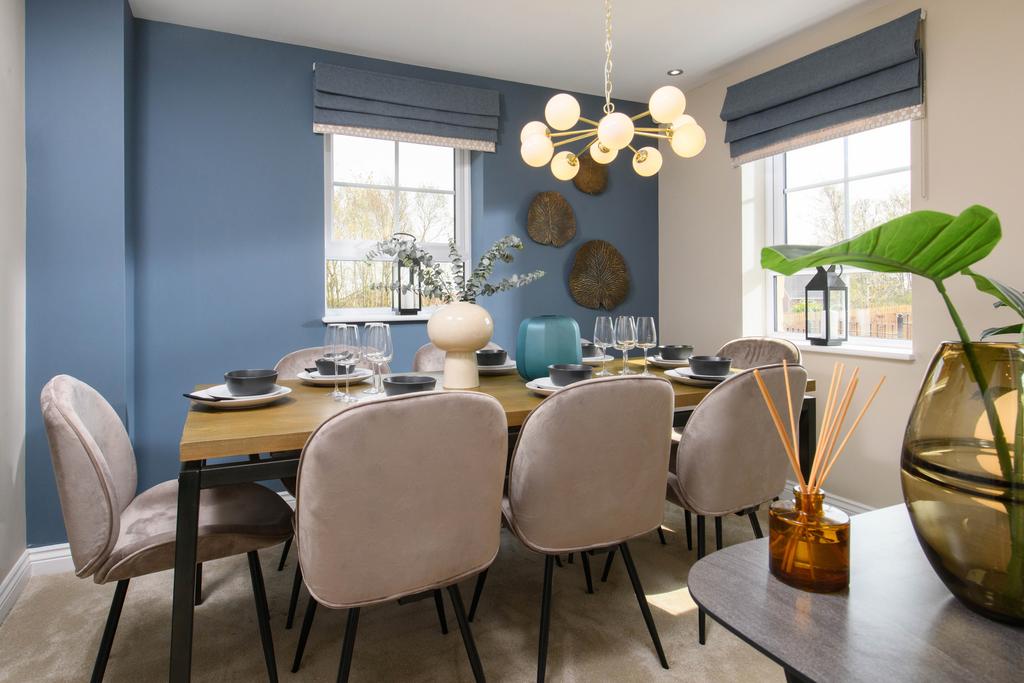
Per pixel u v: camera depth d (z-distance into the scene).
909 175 2.83
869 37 2.76
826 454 0.76
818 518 0.74
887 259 0.73
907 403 2.70
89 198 2.45
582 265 3.89
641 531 1.67
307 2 2.71
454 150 3.72
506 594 2.19
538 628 1.95
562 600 2.14
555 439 1.48
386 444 1.22
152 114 2.87
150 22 2.87
